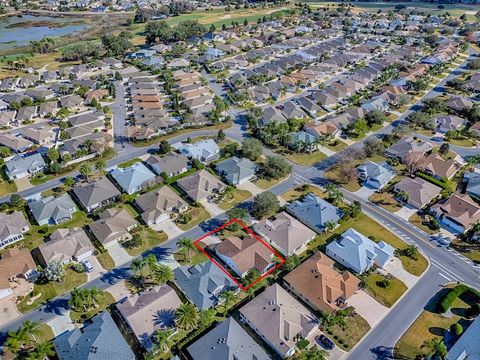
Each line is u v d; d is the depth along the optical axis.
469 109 167.75
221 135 147.25
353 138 153.50
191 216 109.56
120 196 115.00
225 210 112.50
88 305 81.94
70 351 70.81
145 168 127.50
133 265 83.94
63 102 176.50
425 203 114.38
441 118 164.88
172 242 100.56
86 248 95.19
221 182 122.94
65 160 130.50
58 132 155.25
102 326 74.62
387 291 87.38
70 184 120.00
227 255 93.69
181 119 164.75
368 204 115.81
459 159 138.25
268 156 139.12
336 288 84.38
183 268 91.19
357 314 81.69
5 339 75.38
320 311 80.94
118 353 70.62
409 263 95.06
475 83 196.62
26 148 142.38
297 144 141.50
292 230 101.00
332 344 75.00
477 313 81.19
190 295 84.06
